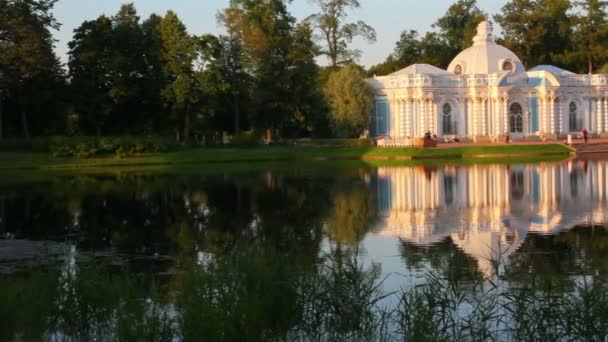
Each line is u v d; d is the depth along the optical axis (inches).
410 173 3002.0
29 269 1266.0
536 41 5787.4
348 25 4896.7
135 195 2395.4
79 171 3516.2
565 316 841.5
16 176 3270.2
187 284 946.7
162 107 4510.3
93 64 4281.5
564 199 2065.7
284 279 913.5
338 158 4037.9
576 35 5743.1
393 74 4744.1
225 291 881.5
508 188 2356.1
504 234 1541.6
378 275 1082.7
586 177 2645.2
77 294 919.0
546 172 2869.1
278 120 4589.1
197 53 4276.6
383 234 1577.3
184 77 4212.6
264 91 4414.4
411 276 1172.5
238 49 4495.6
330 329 896.3
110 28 4313.5
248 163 3860.7
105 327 906.1
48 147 3922.2
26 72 3843.5
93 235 1631.4
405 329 877.8
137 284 1086.4
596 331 823.1
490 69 4746.6
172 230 1685.5
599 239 1460.4
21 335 904.3
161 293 1070.4
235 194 2377.0
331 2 4889.3
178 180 2933.1
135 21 4485.7
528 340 845.8
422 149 3956.7
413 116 4527.6
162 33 4296.3
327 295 906.7
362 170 3233.3
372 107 4552.2
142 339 843.4
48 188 2679.6
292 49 4495.6
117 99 4313.5
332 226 1701.5
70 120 4389.8
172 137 4554.6
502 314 912.9
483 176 2768.2
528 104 4704.7
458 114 4611.2
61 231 1691.7
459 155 3895.2
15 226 1776.6
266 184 2689.5
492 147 3944.4
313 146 4311.0
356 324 893.2
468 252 1360.7
